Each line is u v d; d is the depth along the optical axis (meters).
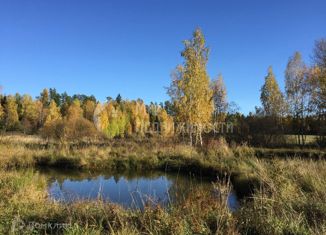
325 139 32.78
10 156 20.36
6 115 65.81
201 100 28.84
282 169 9.94
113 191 13.10
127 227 5.71
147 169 20.31
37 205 7.99
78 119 37.19
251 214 6.32
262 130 34.53
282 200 6.84
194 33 29.20
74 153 22.53
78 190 13.17
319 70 33.41
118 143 30.28
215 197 7.62
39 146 27.36
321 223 5.63
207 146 23.89
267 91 42.72
